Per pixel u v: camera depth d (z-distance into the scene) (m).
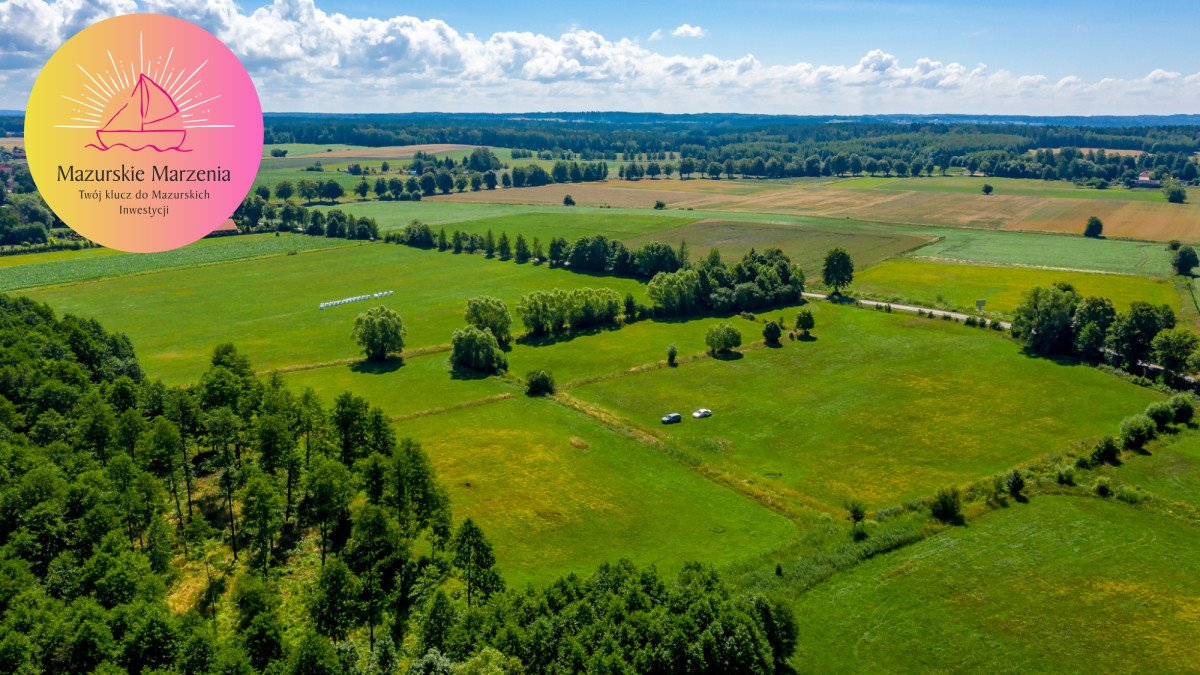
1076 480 91.94
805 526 83.38
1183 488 90.94
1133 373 129.12
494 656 53.16
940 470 96.62
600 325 163.62
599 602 60.94
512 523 84.25
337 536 81.00
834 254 182.38
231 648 53.97
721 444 104.69
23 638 51.28
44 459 76.75
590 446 103.81
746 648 57.41
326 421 93.56
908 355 140.00
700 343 150.12
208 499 88.50
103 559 62.09
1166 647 65.19
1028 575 74.38
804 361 138.25
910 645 65.12
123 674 51.06
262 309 177.00
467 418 113.44
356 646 63.12
